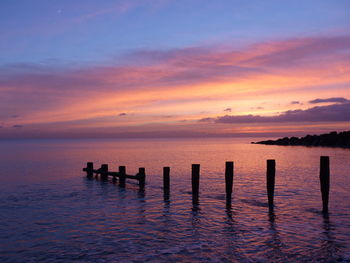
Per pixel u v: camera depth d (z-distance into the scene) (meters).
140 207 14.81
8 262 8.45
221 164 37.91
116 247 9.41
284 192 18.25
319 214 13.10
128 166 36.88
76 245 9.63
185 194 18.06
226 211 13.82
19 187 21.30
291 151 66.88
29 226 11.69
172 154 62.50
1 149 99.81
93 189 20.27
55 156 59.22
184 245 9.53
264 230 10.95
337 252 8.86
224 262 8.25
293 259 8.40
